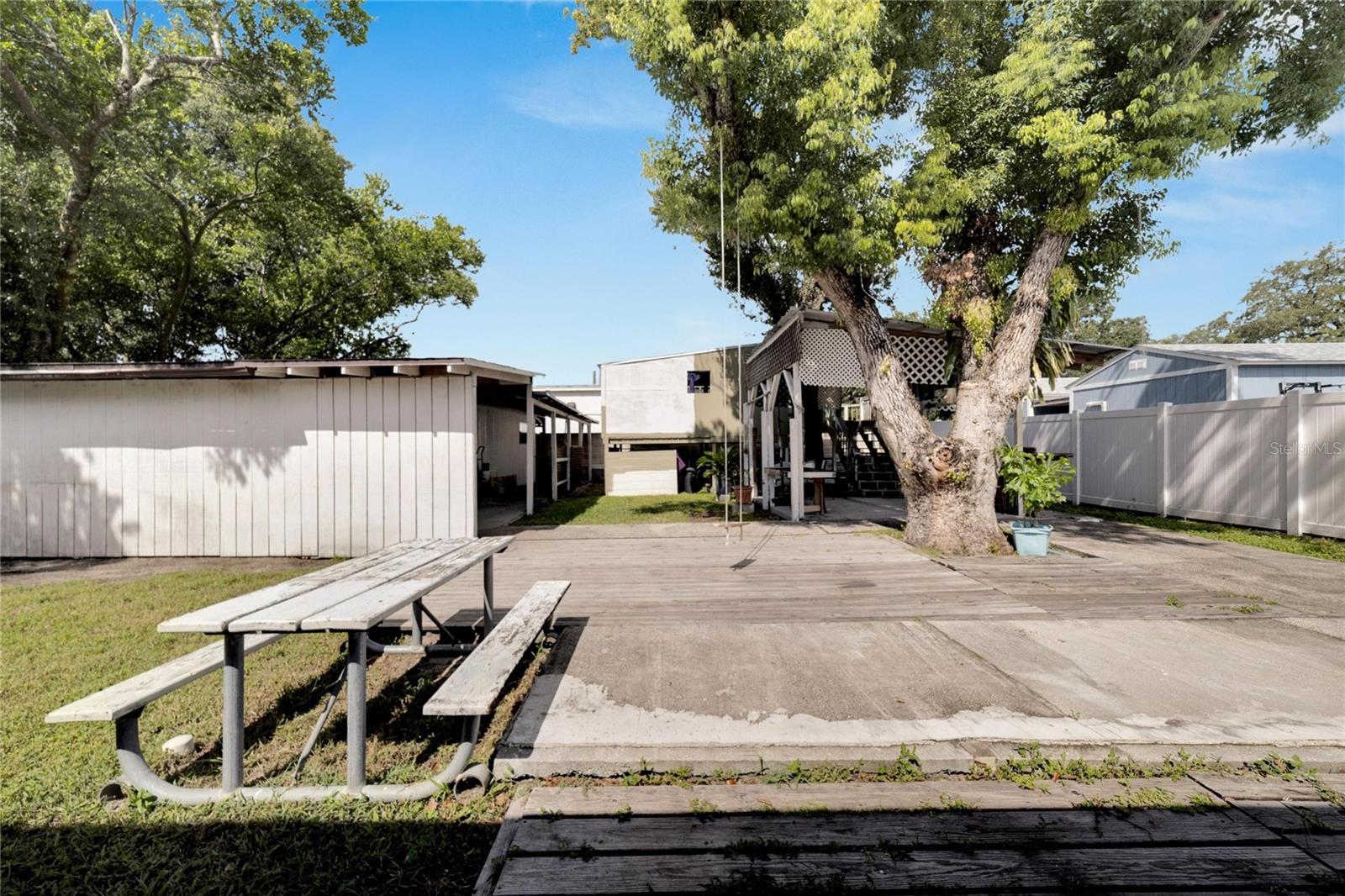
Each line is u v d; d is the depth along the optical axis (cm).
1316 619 432
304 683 340
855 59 630
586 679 327
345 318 1991
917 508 759
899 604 480
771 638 396
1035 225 779
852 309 764
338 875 187
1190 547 725
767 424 1216
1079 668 337
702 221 915
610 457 1691
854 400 2028
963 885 175
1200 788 226
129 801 225
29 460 794
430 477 805
